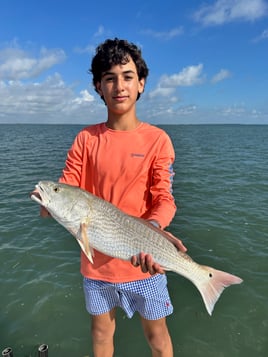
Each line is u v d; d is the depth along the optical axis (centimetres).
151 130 99
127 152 95
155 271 82
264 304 160
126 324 146
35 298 166
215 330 144
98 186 97
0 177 495
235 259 207
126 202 95
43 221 279
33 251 218
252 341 137
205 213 300
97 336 106
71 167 100
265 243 231
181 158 738
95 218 86
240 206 324
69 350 132
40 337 140
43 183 88
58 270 193
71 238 241
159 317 100
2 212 307
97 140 99
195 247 226
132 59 94
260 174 512
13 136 1739
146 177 96
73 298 166
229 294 168
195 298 166
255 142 1342
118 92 93
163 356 104
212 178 479
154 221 87
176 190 400
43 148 1012
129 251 86
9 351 116
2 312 155
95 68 96
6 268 196
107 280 97
